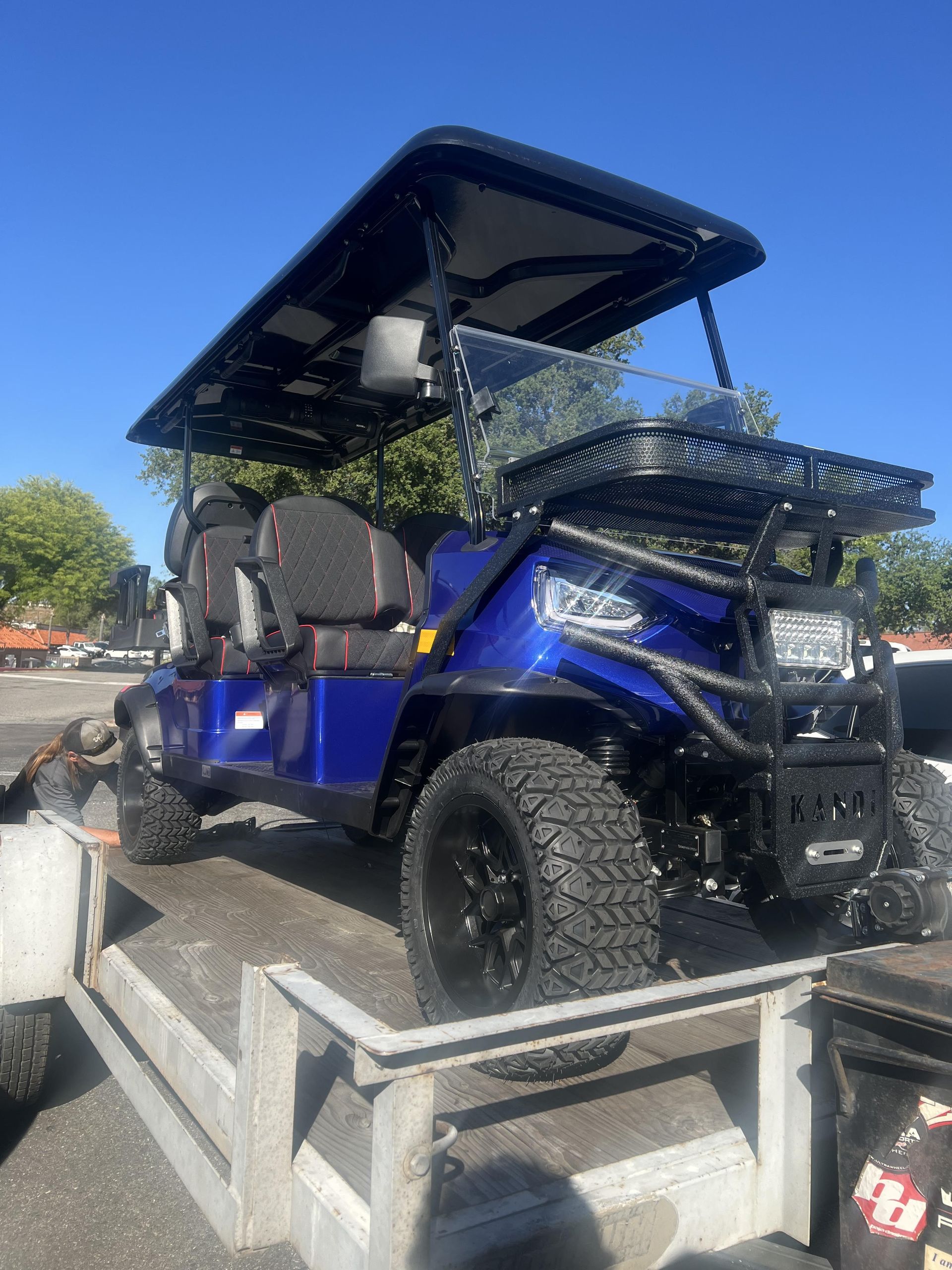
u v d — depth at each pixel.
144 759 4.22
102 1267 1.98
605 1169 1.49
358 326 3.79
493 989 2.10
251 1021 1.47
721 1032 2.26
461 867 2.22
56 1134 2.62
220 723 3.86
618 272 3.29
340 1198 1.37
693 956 2.81
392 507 5.84
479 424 2.67
